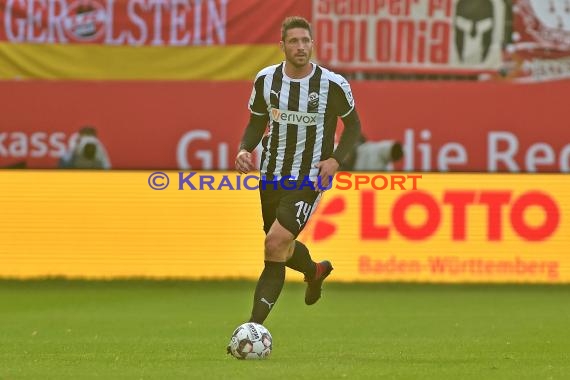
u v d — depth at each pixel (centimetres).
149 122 4853
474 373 1942
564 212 4781
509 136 4853
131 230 4834
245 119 4841
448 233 4784
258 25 4819
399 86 4834
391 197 4775
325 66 4806
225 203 4825
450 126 4850
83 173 4828
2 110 4834
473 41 4831
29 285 4778
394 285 4803
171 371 1938
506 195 4781
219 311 3859
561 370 2022
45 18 4819
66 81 4844
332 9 4797
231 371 1925
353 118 2286
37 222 4822
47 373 1939
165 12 4819
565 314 3744
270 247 2178
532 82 4844
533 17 4834
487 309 3938
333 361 2148
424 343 2702
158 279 4847
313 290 2558
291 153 2250
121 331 3105
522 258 4794
